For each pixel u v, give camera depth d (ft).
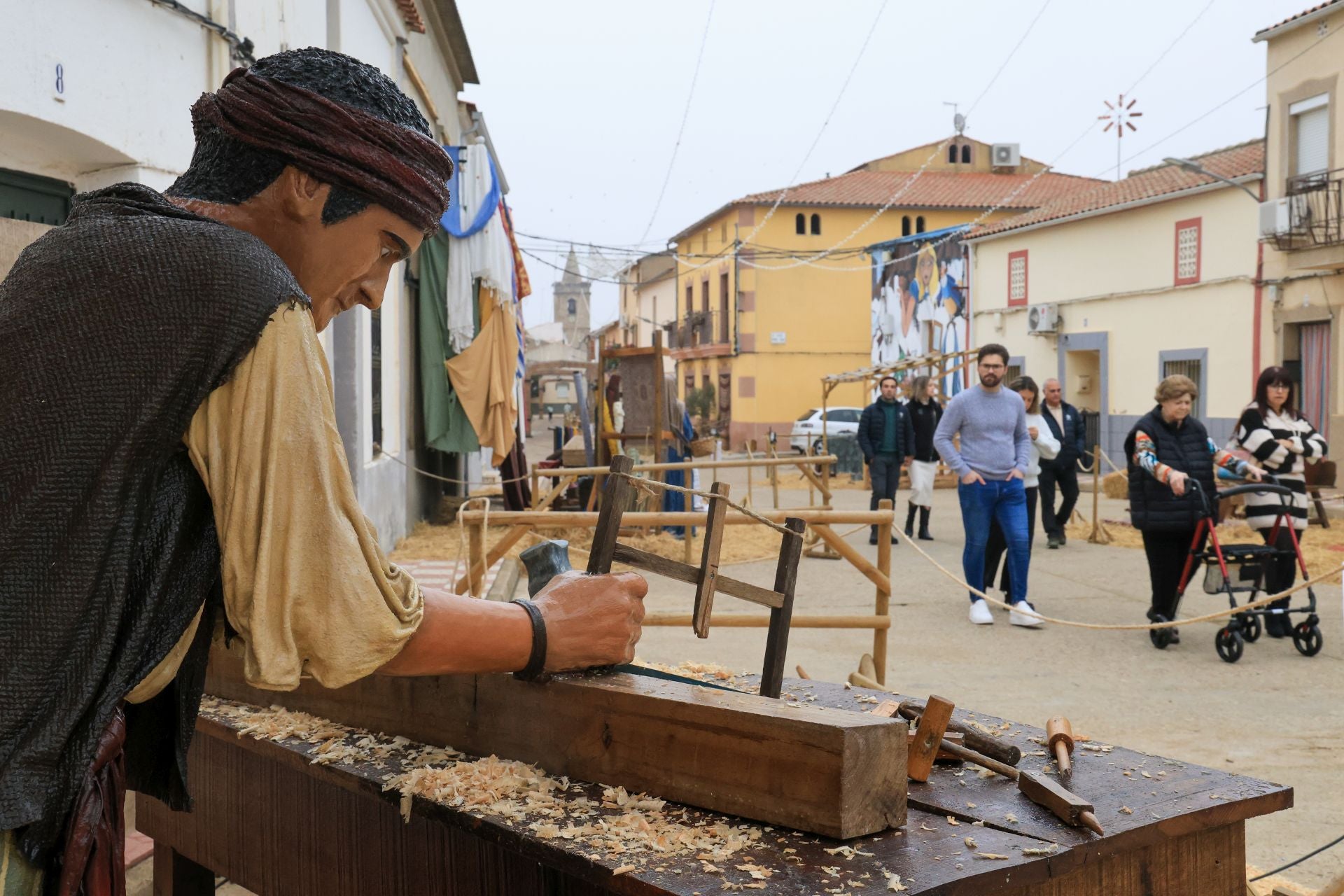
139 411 4.18
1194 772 6.55
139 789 5.35
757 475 91.15
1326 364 66.59
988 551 29.78
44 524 4.11
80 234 4.36
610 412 47.78
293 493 4.54
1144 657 23.86
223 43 20.65
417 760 6.62
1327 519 47.44
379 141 4.77
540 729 6.37
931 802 5.96
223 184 4.81
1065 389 90.68
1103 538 44.27
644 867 5.00
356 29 30.94
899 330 123.85
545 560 7.03
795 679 8.66
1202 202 75.56
